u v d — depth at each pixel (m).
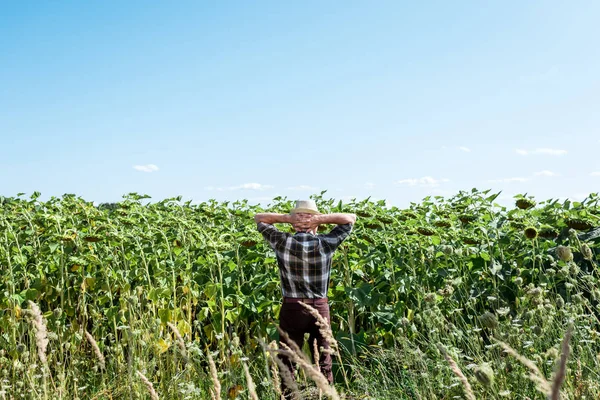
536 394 3.52
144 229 7.27
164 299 6.43
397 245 6.69
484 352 4.81
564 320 4.48
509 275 6.10
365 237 6.50
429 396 4.12
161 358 5.76
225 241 7.15
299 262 5.34
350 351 5.95
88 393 5.31
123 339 5.86
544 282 5.61
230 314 6.11
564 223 6.18
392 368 5.38
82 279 6.63
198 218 8.73
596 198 6.57
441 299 5.75
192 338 6.80
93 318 6.53
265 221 5.66
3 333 6.09
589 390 3.24
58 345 6.00
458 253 6.08
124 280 6.46
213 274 6.80
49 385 4.76
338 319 6.82
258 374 5.40
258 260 6.90
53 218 6.80
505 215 6.75
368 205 7.30
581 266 5.96
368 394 4.88
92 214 7.89
